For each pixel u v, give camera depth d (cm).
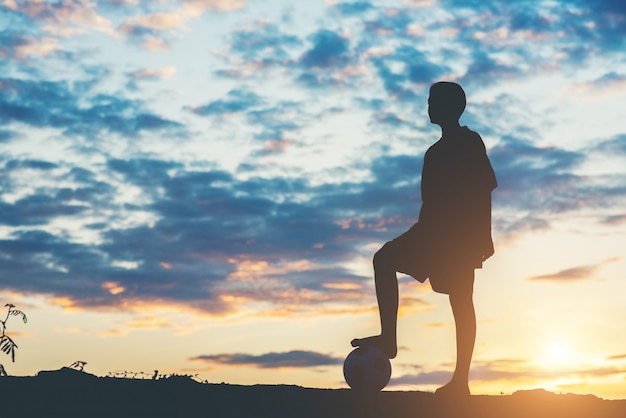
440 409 951
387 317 966
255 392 1030
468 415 941
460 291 964
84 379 1080
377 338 966
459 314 967
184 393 1021
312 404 977
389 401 976
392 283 973
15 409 944
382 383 948
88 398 993
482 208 965
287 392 1030
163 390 1034
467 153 966
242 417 928
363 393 950
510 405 986
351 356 956
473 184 962
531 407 987
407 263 973
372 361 946
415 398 988
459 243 959
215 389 1045
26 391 1016
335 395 1012
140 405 969
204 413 941
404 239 976
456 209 962
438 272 967
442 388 966
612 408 998
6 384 1048
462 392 959
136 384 1061
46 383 1055
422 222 974
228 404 979
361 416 932
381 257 979
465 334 964
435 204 969
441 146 977
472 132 982
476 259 964
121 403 975
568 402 1017
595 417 958
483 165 969
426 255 970
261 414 940
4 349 1086
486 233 965
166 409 955
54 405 962
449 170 966
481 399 1000
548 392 1050
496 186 973
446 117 981
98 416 923
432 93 988
